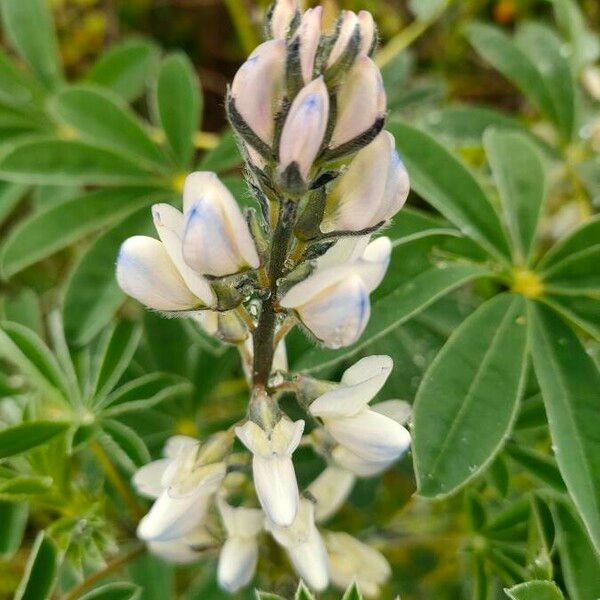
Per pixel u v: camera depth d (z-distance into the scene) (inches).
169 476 10.5
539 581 10.8
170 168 14.1
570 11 16.1
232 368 14.6
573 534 11.5
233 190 13.5
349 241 10.1
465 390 11.3
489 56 15.5
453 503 13.8
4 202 15.5
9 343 12.2
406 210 12.6
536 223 12.6
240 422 10.7
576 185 15.4
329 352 11.6
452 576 14.5
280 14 9.6
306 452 12.6
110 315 13.1
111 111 14.2
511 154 13.0
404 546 14.2
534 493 11.8
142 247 9.8
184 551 11.8
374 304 11.7
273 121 9.3
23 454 11.8
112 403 12.4
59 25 19.7
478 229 12.5
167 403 13.5
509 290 12.3
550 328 11.9
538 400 12.4
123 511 12.9
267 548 12.0
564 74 15.6
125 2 20.2
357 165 9.6
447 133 15.3
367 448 10.3
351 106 9.3
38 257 13.6
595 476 10.9
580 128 15.5
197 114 14.2
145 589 13.0
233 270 9.6
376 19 19.2
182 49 20.6
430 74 19.8
